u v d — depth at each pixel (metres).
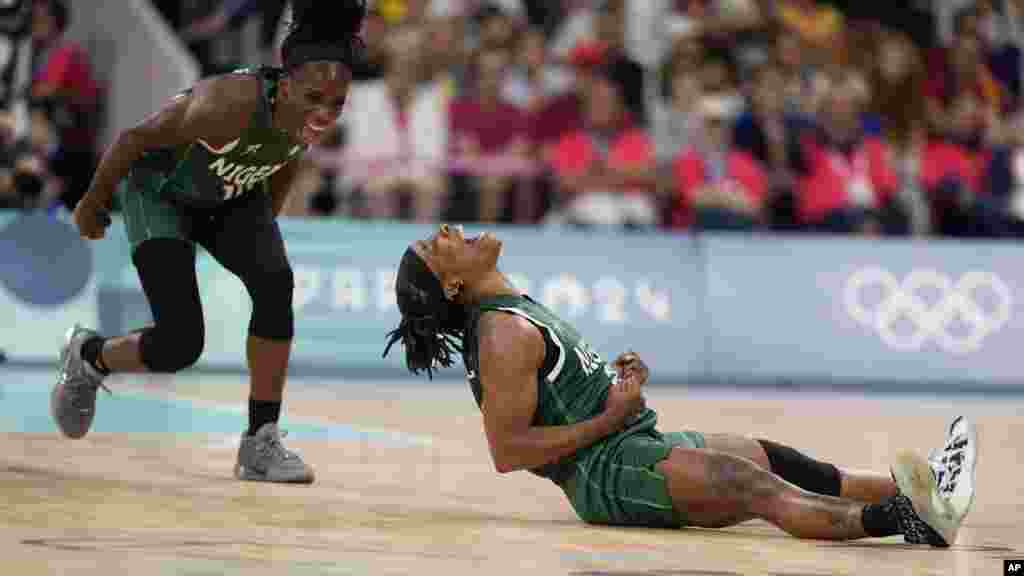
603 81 32.38
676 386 30.41
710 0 36.06
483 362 10.34
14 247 28.59
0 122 29.88
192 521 9.83
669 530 10.17
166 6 35.41
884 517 9.33
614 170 32.00
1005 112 36.56
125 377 27.11
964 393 31.17
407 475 13.55
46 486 11.51
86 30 32.53
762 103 33.41
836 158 33.31
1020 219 34.47
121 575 7.53
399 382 28.41
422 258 10.73
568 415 10.38
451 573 8.00
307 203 31.08
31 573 7.50
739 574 8.19
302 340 29.41
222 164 11.98
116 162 11.95
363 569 8.03
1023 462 16.27
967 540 9.87
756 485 9.80
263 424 12.66
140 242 12.40
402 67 32.72
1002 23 37.97
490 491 12.47
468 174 31.67
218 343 28.61
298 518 10.22
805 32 35.97
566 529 10.13
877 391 30.98
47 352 28.59
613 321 30.58
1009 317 32.38
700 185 32.38
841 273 31.95
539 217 32.03
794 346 31.52
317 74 11.35
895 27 38.31
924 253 32.31
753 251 31.73
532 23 36.38
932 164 34.44
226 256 12.76
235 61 34.62
